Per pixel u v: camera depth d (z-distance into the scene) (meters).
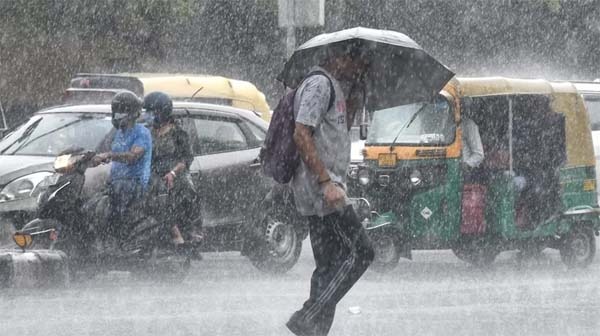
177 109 18.45
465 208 19.38
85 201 16.02
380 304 14.49
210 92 27.28
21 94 36.34
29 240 15.31
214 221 18.47
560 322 12.91
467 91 19.42
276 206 19.11
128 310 13.47
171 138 16.77
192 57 40.94
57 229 15.43
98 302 14.20
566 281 17.94
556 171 20.39
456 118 19.31
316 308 9.54
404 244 19.30
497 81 19.91
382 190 19.38
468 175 19.41
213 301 14.52
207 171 18.42
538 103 20.44
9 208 16.66
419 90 10.33
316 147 9.48
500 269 20.20
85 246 15.66
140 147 16.05
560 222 20.44
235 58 42.22
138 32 38.22
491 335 11.85
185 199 16.67
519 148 20.20
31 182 16.72
